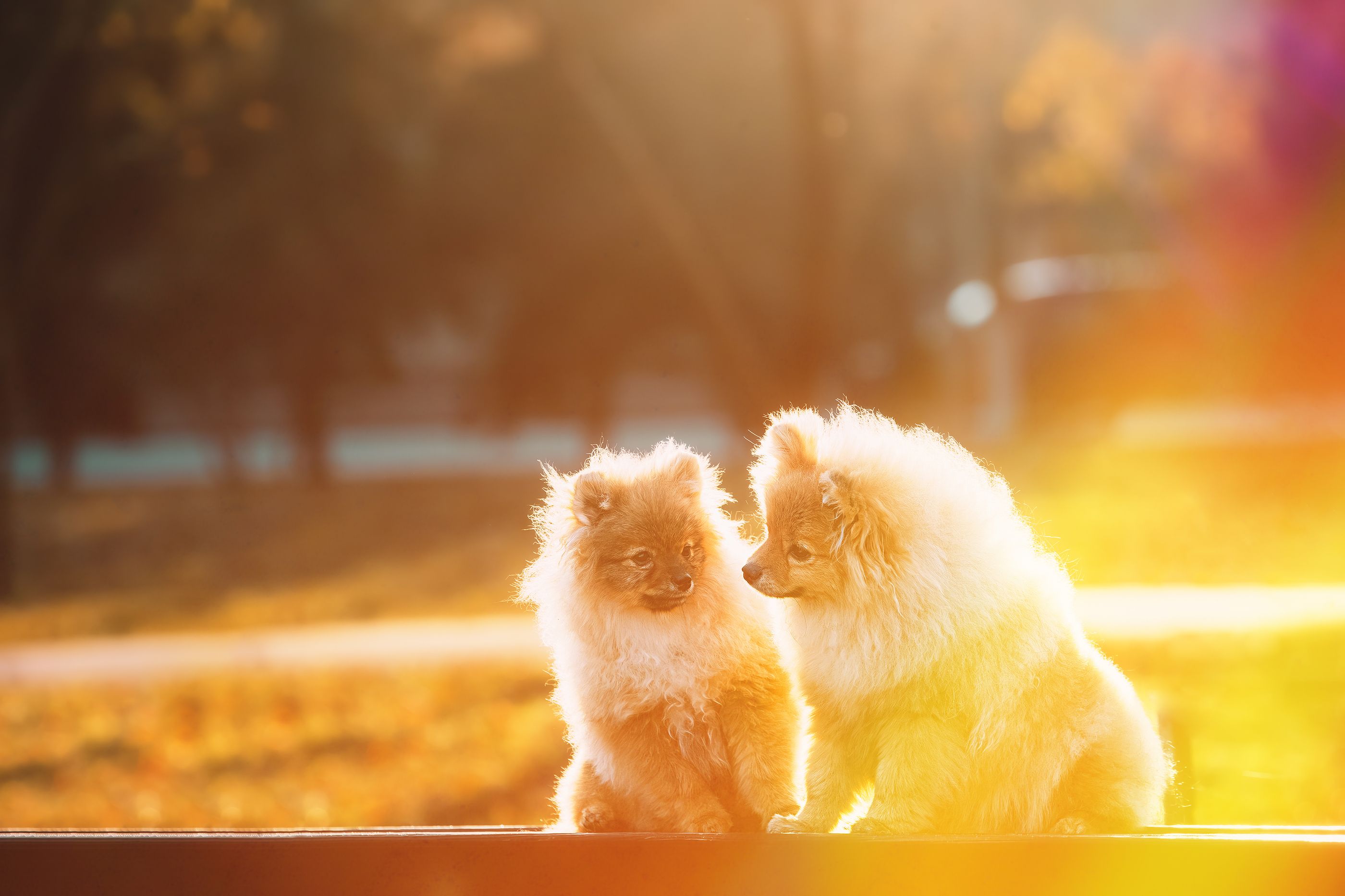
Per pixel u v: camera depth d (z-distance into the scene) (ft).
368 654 45.68
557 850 13.29
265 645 49.57
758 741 14.38
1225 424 77.10
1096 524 54.19
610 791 15.17
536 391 107.14
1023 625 13.30
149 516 84.17
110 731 39.24
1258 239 79.00
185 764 36.19
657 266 91.04
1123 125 74.79
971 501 13.88
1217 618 38.11
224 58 69.77
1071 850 12.39
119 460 131.85
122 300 89.97
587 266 92.38
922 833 12.84
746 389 86.79
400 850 13.51
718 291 87.81
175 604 62.23
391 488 86.48
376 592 60.18
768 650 14.70
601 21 80.23
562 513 15.87
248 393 103.04
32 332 87.92
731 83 86.84
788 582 13.51
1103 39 71.20
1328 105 72.49
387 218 87.15
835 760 13.78
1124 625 38.19
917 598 13.12
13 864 13.73
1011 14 73.36
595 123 85.46
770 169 87.76
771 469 14.58
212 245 84.53
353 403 149.48
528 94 84.23
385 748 35.86
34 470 121.49
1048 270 88.07
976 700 13.08
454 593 58.44
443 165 87.20
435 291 94.79
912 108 80.48
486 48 79.25
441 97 82.33
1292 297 78.54
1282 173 77.05
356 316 92.84
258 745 37.11
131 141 71.36
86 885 13.73
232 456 95.76
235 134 75.25
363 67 78.38
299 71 76.23
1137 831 12.96
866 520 13.26
